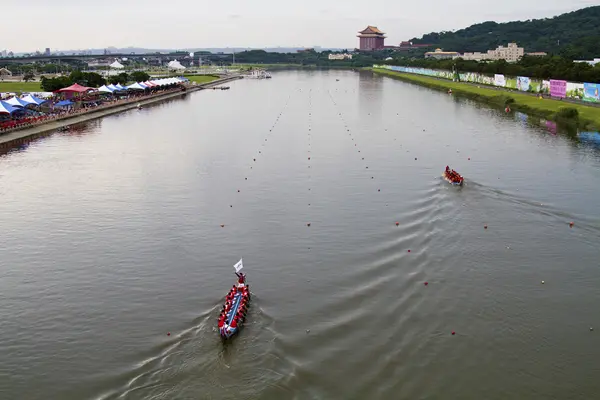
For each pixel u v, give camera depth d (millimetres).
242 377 36594
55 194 77562
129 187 80812
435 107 173125
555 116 134125
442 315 43969
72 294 48594
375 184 80688
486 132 123062
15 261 55531
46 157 100875
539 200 71188
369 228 62531
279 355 38844
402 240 58656
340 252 56156
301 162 95688
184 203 72938
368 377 36688
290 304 45875
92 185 82000
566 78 172500
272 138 120062
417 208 68875
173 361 38531
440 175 84875
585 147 104000
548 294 47312
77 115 148875
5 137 116375
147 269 53281
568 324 42938
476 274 50750
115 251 57531
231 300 44344
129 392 35531
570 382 36469
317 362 38156
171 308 45781
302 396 34844
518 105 157000
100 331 42594
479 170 87500
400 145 110188
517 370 37562
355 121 145000
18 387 36469
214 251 57188
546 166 89312
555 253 55188
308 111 168875
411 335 41312
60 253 57281
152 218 67250
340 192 76938
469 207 68625
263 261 54500
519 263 52969
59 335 42219
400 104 184250
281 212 68812
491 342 40562
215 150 106875
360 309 44969
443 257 54281
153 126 139125
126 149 108250
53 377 37344
